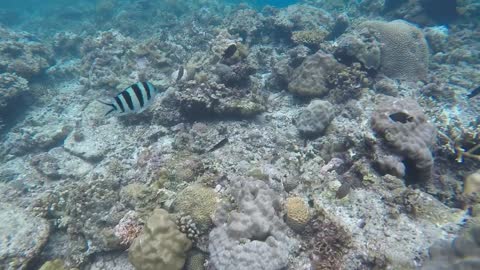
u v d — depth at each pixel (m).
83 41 2.53
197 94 1.21
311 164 0.93
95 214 0.85
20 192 1.24
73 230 0.83
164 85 1.63
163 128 1.28
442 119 1.16
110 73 1.86
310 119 1.12
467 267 0.47
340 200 0.73
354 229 0.66
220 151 1.08
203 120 1.27
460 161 0.85
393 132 0.81
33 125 1.67
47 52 2.32
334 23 2.24
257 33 2.05
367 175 0.78
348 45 1.43
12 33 2.43
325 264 0.61
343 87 1.33
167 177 0.91
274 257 0.60
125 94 0.61
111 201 0.91
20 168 1.40
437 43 2.05
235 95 1.26
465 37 2.09
